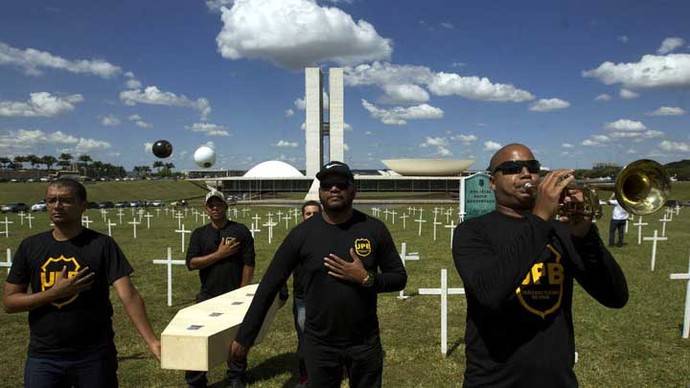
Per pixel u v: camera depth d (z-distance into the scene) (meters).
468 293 2.47
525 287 2.34
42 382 3.07
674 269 12.19
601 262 2.31
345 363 3.18
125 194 83.12
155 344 3.30
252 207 57.56
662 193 2.39
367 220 3.33
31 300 3.02
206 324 3.79
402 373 5.69
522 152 2.48
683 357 6.03
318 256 3.13
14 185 77.94
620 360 5.94
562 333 2.34
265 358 6.21
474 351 2.43
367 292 3.16
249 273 5.29
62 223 3.16
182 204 60.34
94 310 3.17
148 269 13.22
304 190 94.31
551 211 2.12
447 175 98.44
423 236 22.36
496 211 2.59
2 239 22.02
